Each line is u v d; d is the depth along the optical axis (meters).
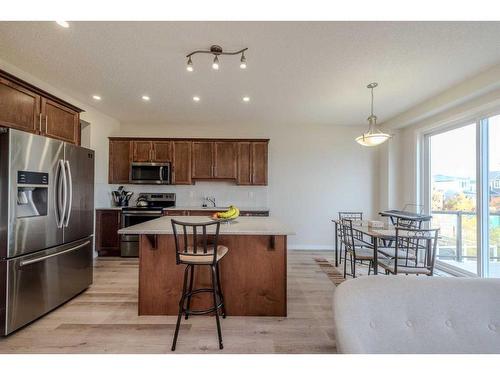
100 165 4.56
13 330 2.02
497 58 2.54
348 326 0.97
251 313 2.40
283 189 5.20
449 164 3.81
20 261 2.07
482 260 3.17
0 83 2.15
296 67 2.77
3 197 1.97
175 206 5.07
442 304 1.03
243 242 2.42
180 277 2.39
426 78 3.02
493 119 3.10
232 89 3.42
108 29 2.11
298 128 5.20
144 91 3.52
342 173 5.19
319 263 4.14
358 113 4.43
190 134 5.21
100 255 4.46
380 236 2.79
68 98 3.72
